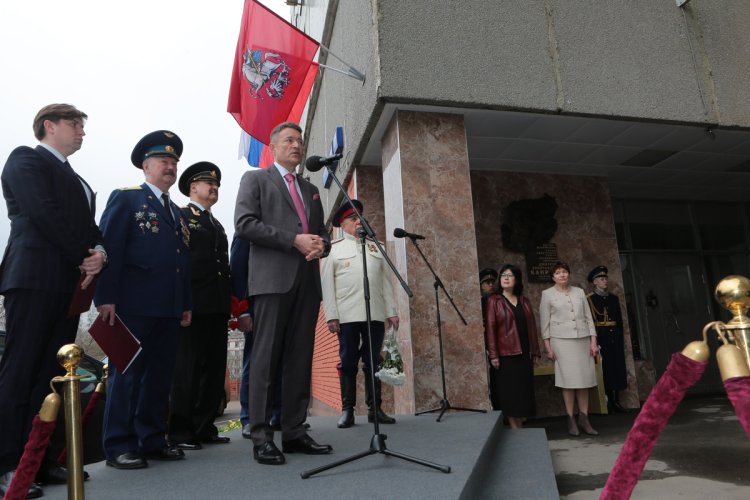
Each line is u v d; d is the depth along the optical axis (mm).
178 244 3285
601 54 6129
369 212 7234
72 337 2799
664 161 8094
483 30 5766
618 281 8430
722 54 6598
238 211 2988
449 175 5770
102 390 2365
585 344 5965
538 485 3158
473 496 2598
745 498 3348
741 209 10727
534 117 6102
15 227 2639
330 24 8312
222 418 14055
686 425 6078
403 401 5590
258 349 2959
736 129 6613
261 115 6371
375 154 6887
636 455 1252
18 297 2557
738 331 1212
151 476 2691
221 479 2568
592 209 8570
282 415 3109
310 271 3109
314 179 11102
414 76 5480
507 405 5398
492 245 8109
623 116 6086
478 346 5535
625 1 6344
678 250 10133
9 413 2453
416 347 5410
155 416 3146
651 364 9062
